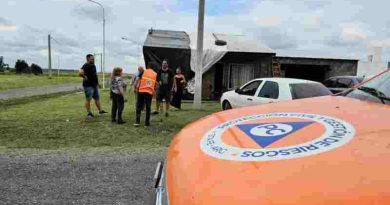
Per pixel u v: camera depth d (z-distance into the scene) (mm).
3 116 12023
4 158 6195
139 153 6699
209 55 19156
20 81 54344
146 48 18344
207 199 1222
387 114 1645
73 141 8109
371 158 1181
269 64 19922
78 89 38125
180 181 1463
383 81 2352
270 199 1102
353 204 997
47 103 17938
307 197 1062
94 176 5211
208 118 2131
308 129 1544
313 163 1217
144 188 4730
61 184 4871
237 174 1281
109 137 8562
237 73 20000
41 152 6766
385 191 1010
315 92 8766
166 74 11938
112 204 4211
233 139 1603
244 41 21344
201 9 14766
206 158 1497
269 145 1444
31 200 4320
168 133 9156
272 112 1952
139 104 9945
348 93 2385
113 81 10258
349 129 1463
